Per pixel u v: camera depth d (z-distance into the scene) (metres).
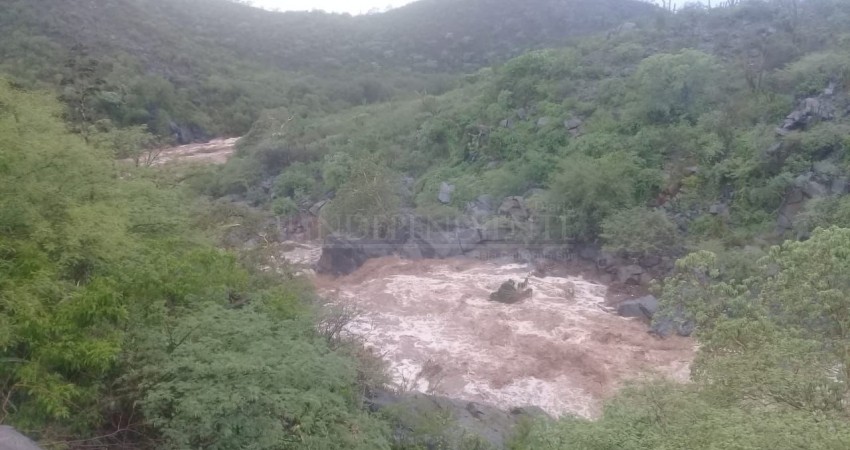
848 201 17.95
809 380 6.79
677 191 22.09
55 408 5.82
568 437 6.39
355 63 68.75
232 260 9.84
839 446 5.18
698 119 24.17
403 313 18.25
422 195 25.92
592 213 21.50
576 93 29.16
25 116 9.76
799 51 26.80
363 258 22.75
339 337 11.31
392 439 8.71
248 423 6.01
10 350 6.39
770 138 21.05
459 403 11.79
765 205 20.23
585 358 15.35
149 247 9.06
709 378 7.34
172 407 6.49
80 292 6.85
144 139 20.72
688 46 31.05
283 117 40.56
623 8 72.00
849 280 8.20
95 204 8.73
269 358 6.52
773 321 8.61
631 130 25.23
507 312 18.05
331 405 6.88
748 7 33.97
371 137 32.19
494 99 30.94
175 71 53.97
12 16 46.03
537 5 72.19
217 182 30.67
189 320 7.09
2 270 6.78
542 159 25.58
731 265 16.89
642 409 6.71
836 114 21.44
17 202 7.49
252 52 67.81
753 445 5.17
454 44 70.12
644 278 19.31
